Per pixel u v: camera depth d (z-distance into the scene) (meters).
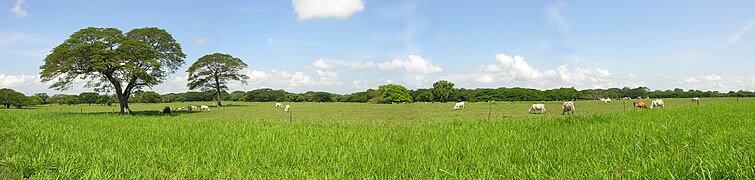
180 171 6.39
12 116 22.41
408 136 10.65
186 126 14.84
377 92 91.69
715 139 6.88
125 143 9.58
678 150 6.40
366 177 5.67
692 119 12.50
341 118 31.67
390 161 6.71
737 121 11.31
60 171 6.07
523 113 35.84
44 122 17.45
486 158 6.80
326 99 116.38
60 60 35.91
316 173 6.18
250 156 7.37
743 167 4.23
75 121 18.05
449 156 7.31
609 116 14.57
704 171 4.30
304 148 8.38
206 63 70.31
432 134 11.11
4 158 7.22
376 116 33.84
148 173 6.18
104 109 59.16
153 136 11.23
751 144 5.79
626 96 115.12
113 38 38.34
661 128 9.96
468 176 5.29
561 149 7.33
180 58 46.44
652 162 4.97
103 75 38.41
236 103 90.25
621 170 5.37
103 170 6.27
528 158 6.58
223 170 6.49
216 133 11.95
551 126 12.20
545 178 5.11
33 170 6.31
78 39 36.69
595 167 5.27
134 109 60.66
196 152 8.13
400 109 48.22
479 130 11.95
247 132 11.99
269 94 117.12
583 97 107.38
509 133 10.78
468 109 44.81
